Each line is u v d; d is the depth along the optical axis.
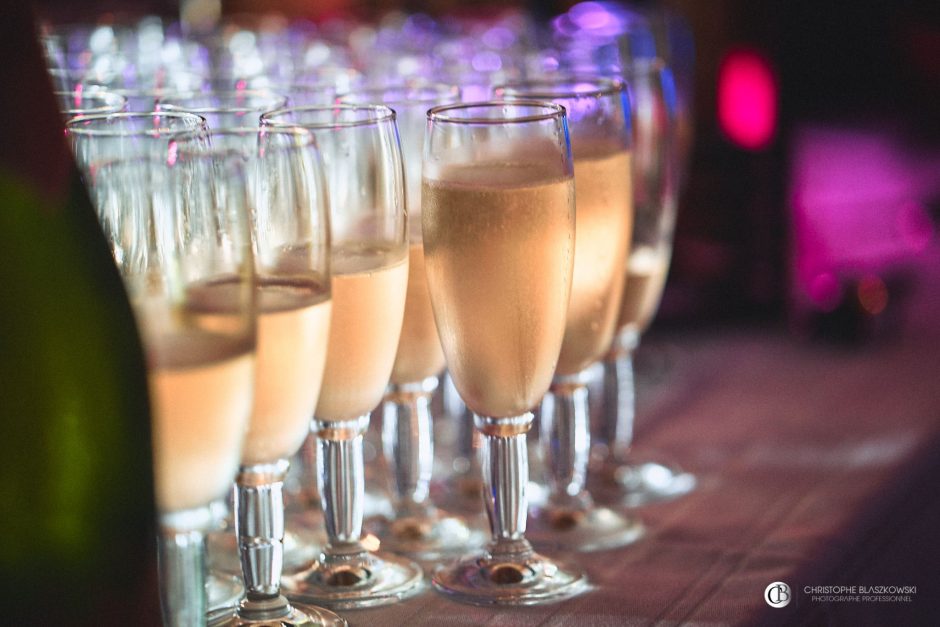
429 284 0.80
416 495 0.92
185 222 0.68
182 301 0.68
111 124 0.73
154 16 1.50
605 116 0.88
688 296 1.23
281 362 0.74
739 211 1.21
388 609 0.81
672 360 1.17
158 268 0.68
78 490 0.69
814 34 1.22
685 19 1.30
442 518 0.92
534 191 0.77
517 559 0.84
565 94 0.87
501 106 0.81
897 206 1.21
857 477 0.96
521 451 0.84
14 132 0.69
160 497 0.69
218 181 0.68
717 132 1.22
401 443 0.91
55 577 0.69
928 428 1.02
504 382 0.80
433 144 0.79
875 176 1.21
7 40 0.69
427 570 0.86
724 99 1.21
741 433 1.04
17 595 0.69
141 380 0.68
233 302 0.69
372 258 0.79
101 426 0.68
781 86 1.20
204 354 0.68
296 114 0.81
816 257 1.19
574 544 0.88
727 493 0.95
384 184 0.79
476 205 0.77
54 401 0.69
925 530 0.93
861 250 1.19
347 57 1.17
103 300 0.68
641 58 1.23
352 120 0.81
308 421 0.76
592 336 0.89
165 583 0.70
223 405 0.69
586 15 1.33
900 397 1.08
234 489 0.78
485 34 1.28
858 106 1.23
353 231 0.79
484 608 0.81
